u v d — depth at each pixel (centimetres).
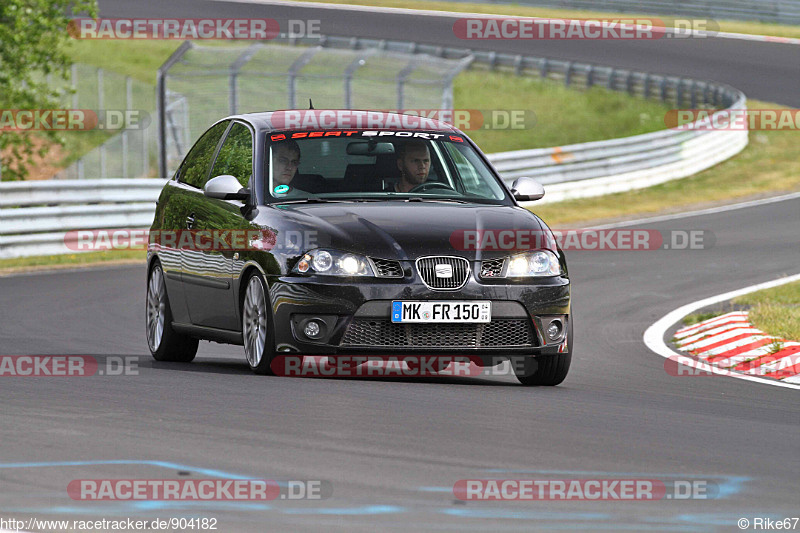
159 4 17888
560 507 1485
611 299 4628
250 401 2208
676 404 2409
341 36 16125
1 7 8556
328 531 1363
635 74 14325
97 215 6506
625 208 8488
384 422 2016
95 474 1617
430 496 1523
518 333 2547
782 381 2883
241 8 18025
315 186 2734
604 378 2875
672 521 1436
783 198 8875
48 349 3219
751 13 17762
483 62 15588
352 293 2456
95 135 12056
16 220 6134
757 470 1731
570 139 13212
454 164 2861
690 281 5106
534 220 2684
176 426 1958
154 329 3125
